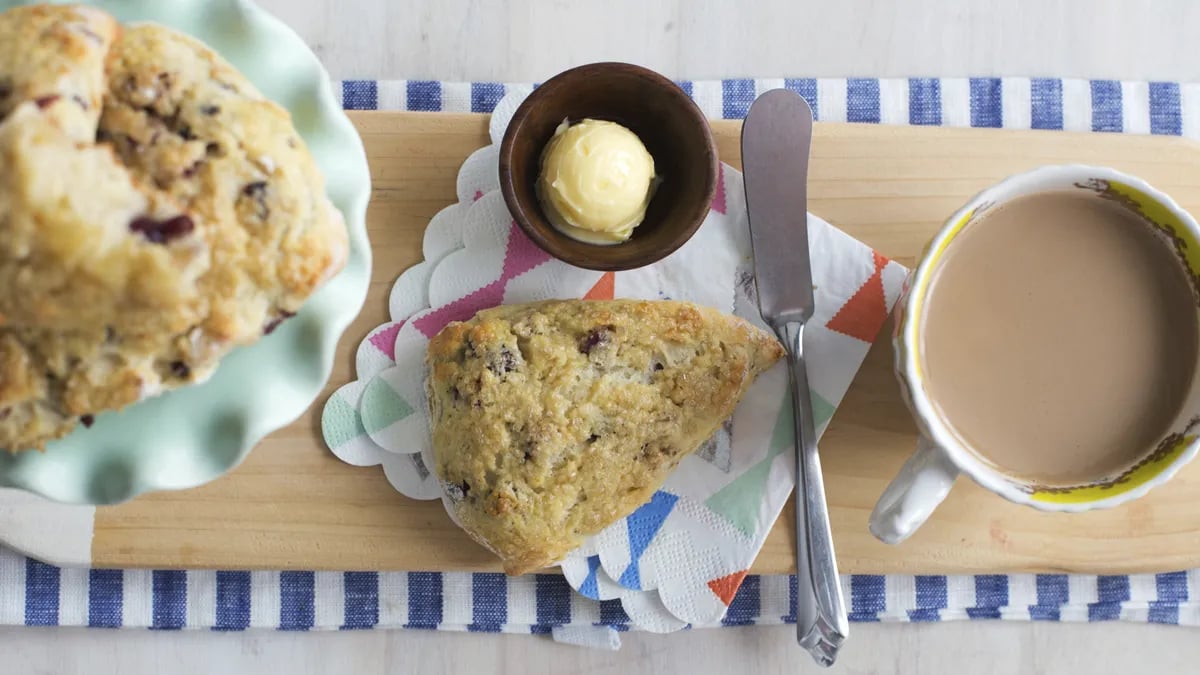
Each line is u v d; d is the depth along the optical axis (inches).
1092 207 20.3
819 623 21.2
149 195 17.4
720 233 21.7
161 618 22.2
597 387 20.9
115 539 21.5
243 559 21.6
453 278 21.7
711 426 21.2
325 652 22.6
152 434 19.2
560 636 22.5
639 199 20.7
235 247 17.7
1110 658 22.8
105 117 17.6
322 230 18.2
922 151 21.9
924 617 22.5
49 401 17.8
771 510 21.5
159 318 17.4
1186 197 21.9
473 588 22.3
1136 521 21.9
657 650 22.7
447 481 21.1
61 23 17.7
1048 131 22.0
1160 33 22.8
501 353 20.9
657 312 21.1
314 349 19.4
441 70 22.6
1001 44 22.8
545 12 22.7
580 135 20.6
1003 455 20.4
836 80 22.5
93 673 22.5
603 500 21.0
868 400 21.8
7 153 17.0
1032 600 22.5
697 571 21.6
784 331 21.5
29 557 21.9
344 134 19.3
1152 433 20.3
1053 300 20.4
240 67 19.2
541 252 21.7
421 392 21.6
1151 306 20.3
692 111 20.5
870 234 21.9
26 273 17.1
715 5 22.8
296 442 21.6
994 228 20.4
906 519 20.0
